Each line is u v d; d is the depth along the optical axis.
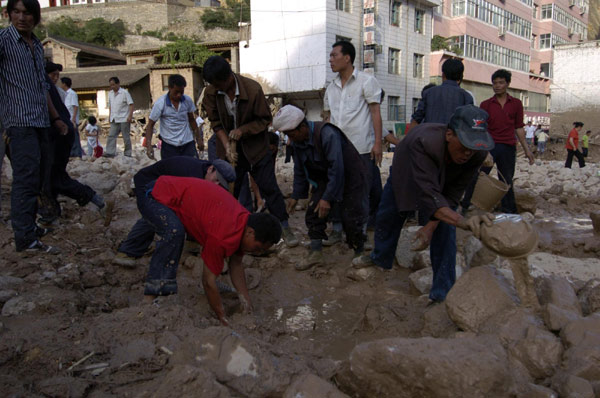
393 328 3.43
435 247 3.52
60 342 2.85
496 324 2.80
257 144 4.94
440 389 2.12
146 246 4.34
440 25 35.19
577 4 54.06
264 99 4.84
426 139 3.06
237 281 3.60
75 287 3.88
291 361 2.70
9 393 2.34
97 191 7.69
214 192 3.26
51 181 5.25
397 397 2.27
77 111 10.50
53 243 4.84
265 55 27.86
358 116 5.02
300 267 4.65
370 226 5.82
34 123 4.27
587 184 10.25
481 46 37.88
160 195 3.39
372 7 27.30
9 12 4.18
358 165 4.29
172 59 31.94
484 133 2.85
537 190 9.66
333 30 26.06
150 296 3.50
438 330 3.15
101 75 33.50
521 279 2.91
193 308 3.71
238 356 2.53
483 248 4.15
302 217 6.93
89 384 2.48
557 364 2.46
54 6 58.34
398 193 3.40
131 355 2.75
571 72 37.50
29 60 4.23
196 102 31.34
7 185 7.41
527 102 45.75
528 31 44.66
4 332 2.93
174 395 2.22
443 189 3.46
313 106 27.75
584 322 2.57
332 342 3.34
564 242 5.53
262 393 2.40
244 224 3.11
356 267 4.53
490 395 2.09
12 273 3.92
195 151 6.96
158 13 52.69
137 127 28.77
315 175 4.50
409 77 31.34
